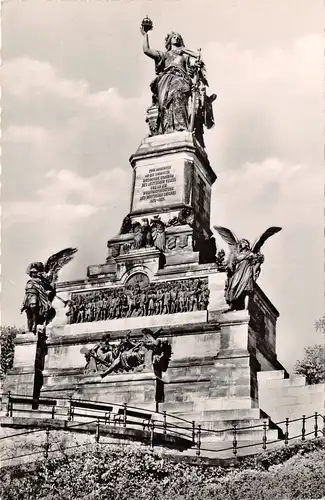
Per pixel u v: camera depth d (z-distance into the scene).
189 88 69.81
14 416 51.75
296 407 55.00
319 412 54.44
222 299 60.28
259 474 44.66
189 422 49.06
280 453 45.62
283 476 44.47
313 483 43.97
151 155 68.31
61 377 61.19
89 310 63.56
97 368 60.06
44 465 45.31
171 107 69.62
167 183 67.31
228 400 55.00
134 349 58.94
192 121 68.94
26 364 61.88
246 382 55.53
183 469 44.75
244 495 44.09
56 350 62.69
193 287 61.22
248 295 58.41
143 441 46.38
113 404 52.44
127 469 44.75
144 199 67.56
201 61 69.25
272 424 51.34
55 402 52.88
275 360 63.53
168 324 60.59
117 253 66.12
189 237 64.25
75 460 45.25
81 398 58.69
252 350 57.41
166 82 70.00
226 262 60.09
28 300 63.69
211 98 69.25
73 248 66.31
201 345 58.88
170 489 44.38
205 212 68.81
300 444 45.91
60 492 44.69
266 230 59.22
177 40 70.56
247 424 51.59
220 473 44.78
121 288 63.38
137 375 57.78
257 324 61.75
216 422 52.25
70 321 63.72
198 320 59.94
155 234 64.81
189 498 44.09
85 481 44.69
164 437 47.03
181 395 57.69
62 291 64.75
